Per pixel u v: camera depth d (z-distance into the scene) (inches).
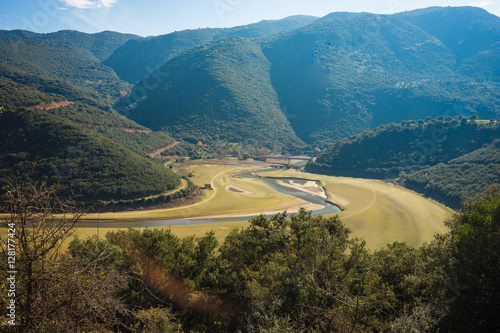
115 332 439.2
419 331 415.5
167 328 523.8
